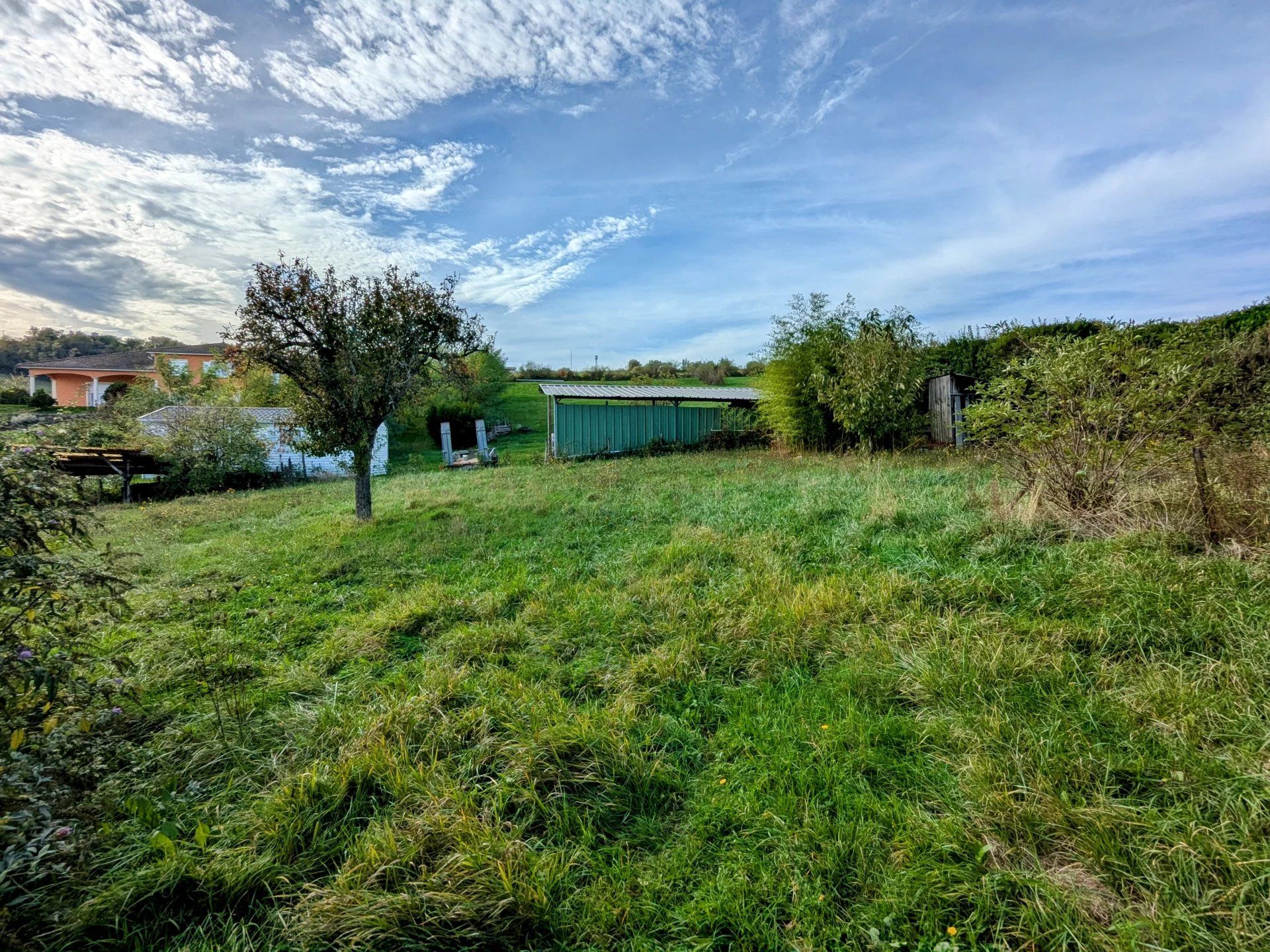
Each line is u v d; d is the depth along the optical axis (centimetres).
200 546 744
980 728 247
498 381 2938
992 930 166
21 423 227
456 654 374
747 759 253
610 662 348
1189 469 473
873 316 1270
